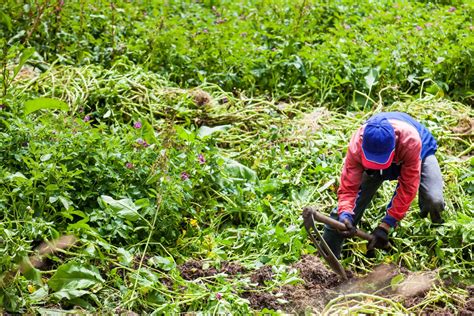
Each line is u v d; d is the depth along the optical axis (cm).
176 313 634
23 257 631
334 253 691
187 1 1051
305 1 1005
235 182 755
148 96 850
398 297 664
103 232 681
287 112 880
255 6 1051
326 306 643
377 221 739
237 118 847
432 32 975
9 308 619
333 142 807
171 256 681
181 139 748
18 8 945
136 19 992
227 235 726
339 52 925
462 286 681
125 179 714
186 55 923
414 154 655
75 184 705
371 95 914
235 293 657
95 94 838
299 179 767
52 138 718
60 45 925
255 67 923
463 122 854
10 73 858
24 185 682
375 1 1081
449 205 741
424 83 931
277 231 707
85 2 962
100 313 631
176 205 705
